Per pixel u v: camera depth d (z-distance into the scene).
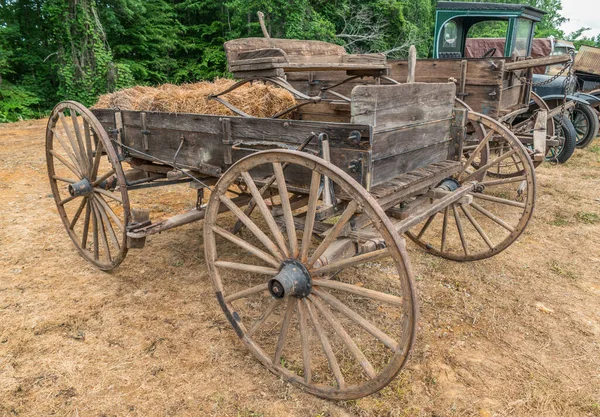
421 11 19.33
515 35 6.70
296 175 2.44
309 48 4.18
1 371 2.56
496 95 4.86
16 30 16.27
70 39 14.84
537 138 4.34
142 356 2.70
